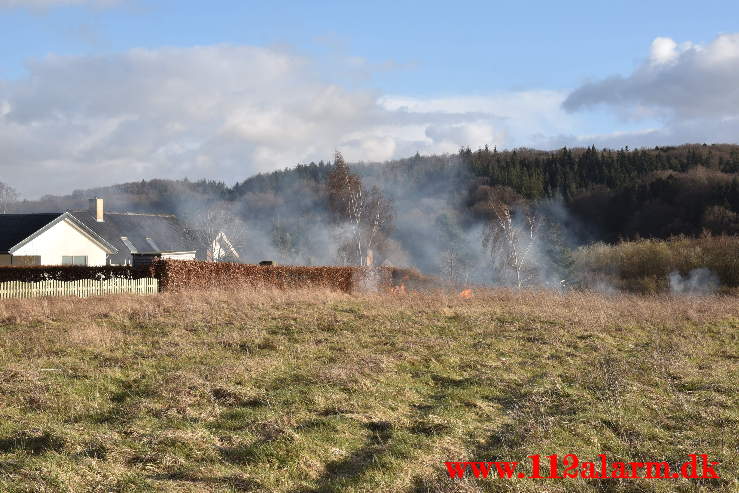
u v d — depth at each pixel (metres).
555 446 6.59
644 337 13.82
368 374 9.12
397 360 10.32
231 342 11.14
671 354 11.76
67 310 14.44
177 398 7.52
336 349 11.10
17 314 13.60
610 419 7.56
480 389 8.83
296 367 9.51
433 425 6.97
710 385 9.48
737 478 6.04
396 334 12.68
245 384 8.38
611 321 15.52
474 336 12.92
